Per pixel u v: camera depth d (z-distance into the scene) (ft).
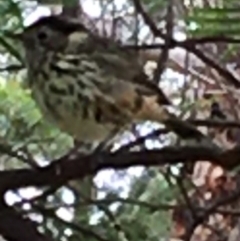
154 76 16.44
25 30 16.62
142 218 18.19
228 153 12.35
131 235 17.89
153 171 18.78
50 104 16.57
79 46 16.70
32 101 17.35
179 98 20.18
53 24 16.79
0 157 17.80
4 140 16.66
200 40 11.89
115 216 17.71
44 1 15.39
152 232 19.19
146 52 17.87
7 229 12.48
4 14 14.98
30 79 16.80
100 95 16.38
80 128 16.66
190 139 14.24
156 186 18.71
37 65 16.65
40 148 17.34
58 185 13.19
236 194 13.61
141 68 16.63
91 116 16.46
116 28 18.38
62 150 17.43
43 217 14.58
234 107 19.84
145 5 15.19
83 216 16.53
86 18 18.79
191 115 19.57
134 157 12.91
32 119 17.20
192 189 20.35
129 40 18.25
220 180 22.24
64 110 16.51
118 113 16.42
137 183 18.57
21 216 12.93
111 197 16.84
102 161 12.99
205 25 10.15
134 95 16.25
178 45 12.91
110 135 16.70
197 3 10.78
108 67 16.53
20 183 12.85
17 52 16.43
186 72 19.94
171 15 12.81
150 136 13.76
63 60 16.52
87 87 16.39
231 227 21.31
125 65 16.57
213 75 19.72
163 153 12.76
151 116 16.25
